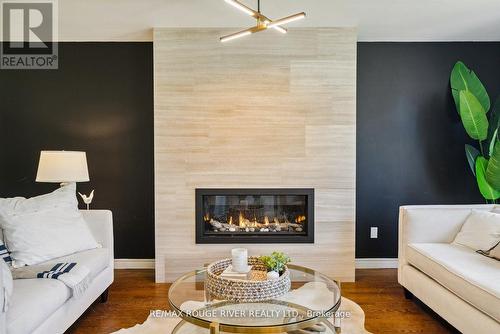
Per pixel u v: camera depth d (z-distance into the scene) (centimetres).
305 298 207
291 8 304
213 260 346
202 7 300
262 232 352
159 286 336
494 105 364
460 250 272
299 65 343
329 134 344
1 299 164
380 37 375
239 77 343
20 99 382
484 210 300
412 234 299
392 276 362
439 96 384
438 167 387
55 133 383
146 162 384
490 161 336
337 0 289
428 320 262
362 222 388
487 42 383
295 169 345
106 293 298
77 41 381
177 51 341
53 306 202
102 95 383
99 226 297
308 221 346
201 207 345
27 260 240
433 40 383
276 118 343
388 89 385
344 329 246
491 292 196
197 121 343
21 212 254
